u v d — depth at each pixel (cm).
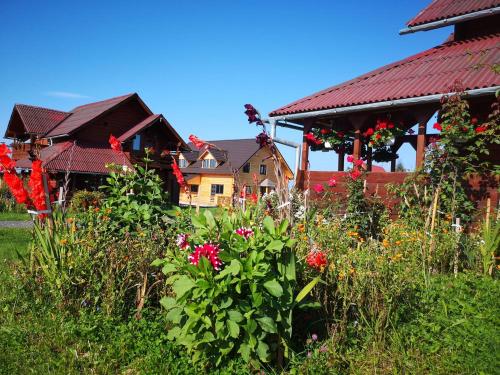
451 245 583
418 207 764
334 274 404
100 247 465
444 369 334
